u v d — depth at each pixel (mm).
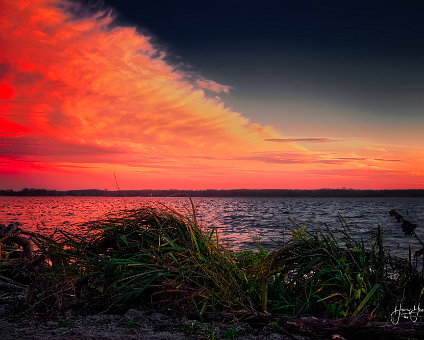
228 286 3979
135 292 3947
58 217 34469
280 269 4461
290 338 3236
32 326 3498
